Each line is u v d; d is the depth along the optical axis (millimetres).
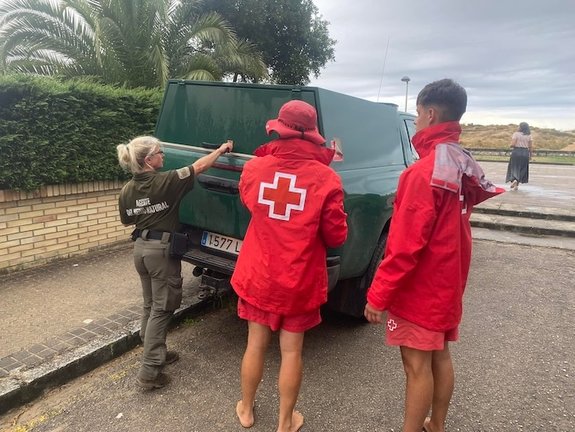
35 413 2863
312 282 2502
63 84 5137
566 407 2994
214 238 3574
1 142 4523
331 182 2463
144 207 3006
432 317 2242
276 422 2795
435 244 2197
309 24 17375
